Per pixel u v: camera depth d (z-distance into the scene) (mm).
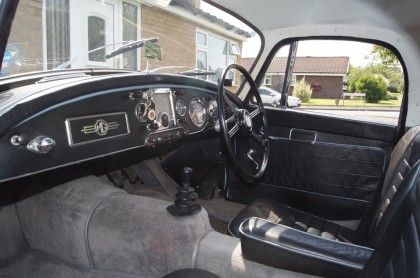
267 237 1038
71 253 1354
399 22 1993
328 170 2314
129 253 1224
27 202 1458
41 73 1540
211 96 1941
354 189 2268
